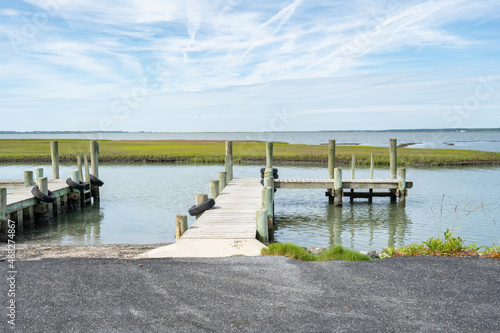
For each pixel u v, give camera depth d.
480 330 4.45
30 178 18.33
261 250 8.27
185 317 4.75
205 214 12.00
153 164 41.75
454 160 38.44
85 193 19.36
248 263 7.02
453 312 4.92
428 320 4.70
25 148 58.97
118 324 4.56
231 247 8.67
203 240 9.08
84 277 6.15
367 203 19.59
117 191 23.44
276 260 7.25
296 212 17.45
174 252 8.47
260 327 4.49
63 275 6.25
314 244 12.07
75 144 72.44
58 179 20.62
